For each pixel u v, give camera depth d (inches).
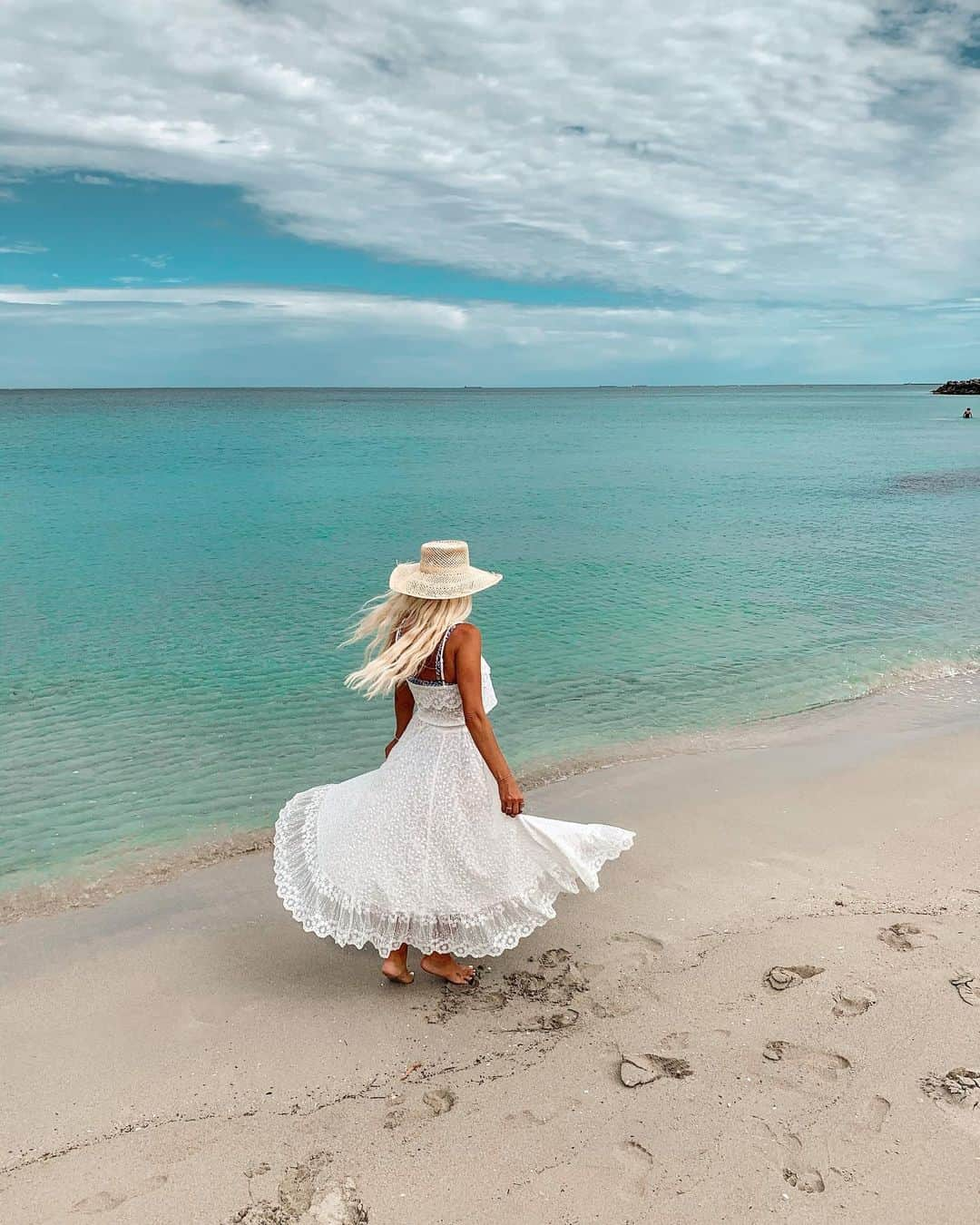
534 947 159.2
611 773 251.1
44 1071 128.6
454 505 868.6
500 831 141.8
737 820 216.5
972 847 197.0
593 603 456.4
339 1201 103.6
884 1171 105.3
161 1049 133.3
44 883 191.6
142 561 573.0
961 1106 115.2
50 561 571.2
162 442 1855.3
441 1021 139.1
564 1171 107.3
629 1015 138.1
